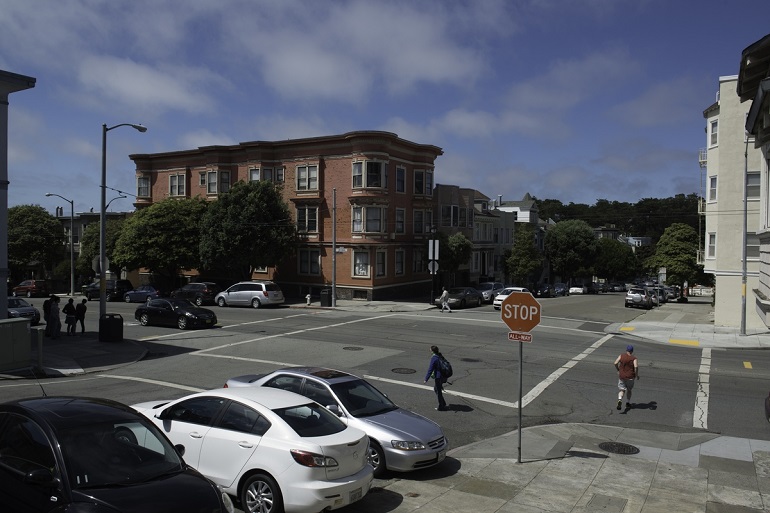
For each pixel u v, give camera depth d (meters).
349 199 44.12
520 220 81.19
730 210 32.72
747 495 8.91
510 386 16.73
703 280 72.75
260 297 39.50
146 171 54.06
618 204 158.50
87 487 5.45
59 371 18.14
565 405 14.79
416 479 9.50
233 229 42.62
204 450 8.00
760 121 24.31
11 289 59.34
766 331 29.94
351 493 7.51
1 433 6.20
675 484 9.34
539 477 9.62
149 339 25.03
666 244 72.50
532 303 10.13
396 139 44.81
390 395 15.58
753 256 32.12
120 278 57.72
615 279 111.81
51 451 5.68
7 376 17.25
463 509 8.23
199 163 51.31
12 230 61.34
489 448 11.26
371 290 43.38
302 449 7.29
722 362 20.86
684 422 13.32
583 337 26.97
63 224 68.75
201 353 21.75
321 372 10.87
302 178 46.38
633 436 12.19
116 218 64.38
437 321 31.67
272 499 7.30
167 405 8.98
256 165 47.56
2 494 5.73
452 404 14.73
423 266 49.50
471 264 60.09
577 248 80.44
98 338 25.14
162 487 5.69
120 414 6.51
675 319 36.62
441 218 52.91
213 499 5.82
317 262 45.81
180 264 46.84
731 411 14.23
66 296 53.12
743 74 23.47
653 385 16.97
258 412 7.91
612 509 8.29
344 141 44.56
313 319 32.47
